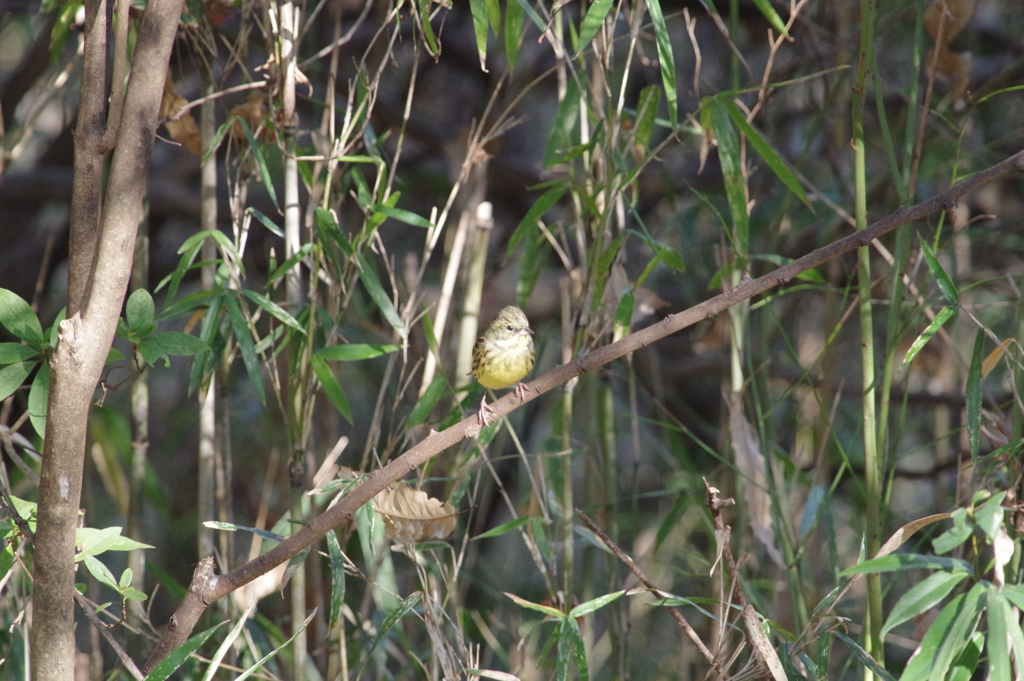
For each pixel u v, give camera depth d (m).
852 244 5.79
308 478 8.52
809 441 12.60
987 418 7.71
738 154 8.11
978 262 13.41
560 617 6.93
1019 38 14.01
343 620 8.18
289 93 7.66
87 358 5.22
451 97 16.81
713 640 10.16
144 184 5.30
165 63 5.27
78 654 8.62
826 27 11.85
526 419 14.23
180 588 8.83
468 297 9.46
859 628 11.23
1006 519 6.74
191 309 7.32
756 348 13.40
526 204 15.76
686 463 11.33
